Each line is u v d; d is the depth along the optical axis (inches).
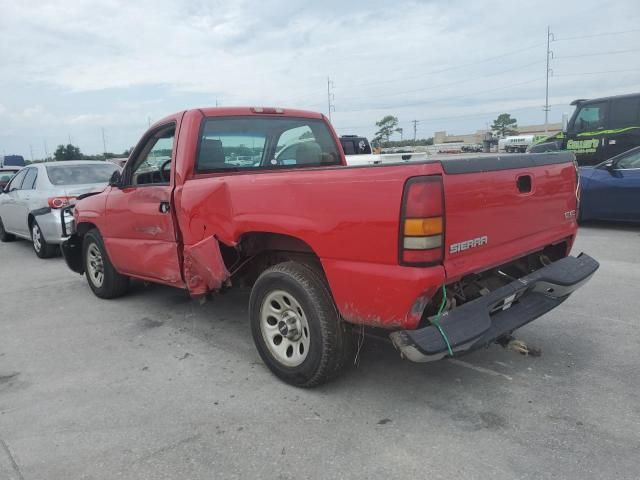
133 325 202.1
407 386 140.9
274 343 146.4
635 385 136.4
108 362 166.6
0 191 451.8
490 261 122.5
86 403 138.4
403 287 109.3
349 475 103.7
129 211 194.2
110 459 112.3
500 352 159.8
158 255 183.3
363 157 400.2
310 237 125.8
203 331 192.1
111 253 215.9
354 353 140.8
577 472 102.0
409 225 107.0
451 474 102.7
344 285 120.4
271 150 189.6
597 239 335.0
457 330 113.0
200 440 118.3
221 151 174.6
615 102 494.6
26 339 191.9
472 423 121.2
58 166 368.2
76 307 230.2
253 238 149.2
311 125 204.2
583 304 202.2
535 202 138.9
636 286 224.4
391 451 111.3
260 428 122.4
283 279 136.0
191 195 159.5
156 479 105.0
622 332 172.7
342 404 132.3
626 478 99.8
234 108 179.5
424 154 305.0
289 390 141.3
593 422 119.4
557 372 145.6
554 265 149.2
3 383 153.8
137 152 193.0
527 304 138.6
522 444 112.0
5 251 401.7
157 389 145.2
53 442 119.6
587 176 372.8
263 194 135.5
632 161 358.3
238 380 148.9
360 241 115.7
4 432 125.0
